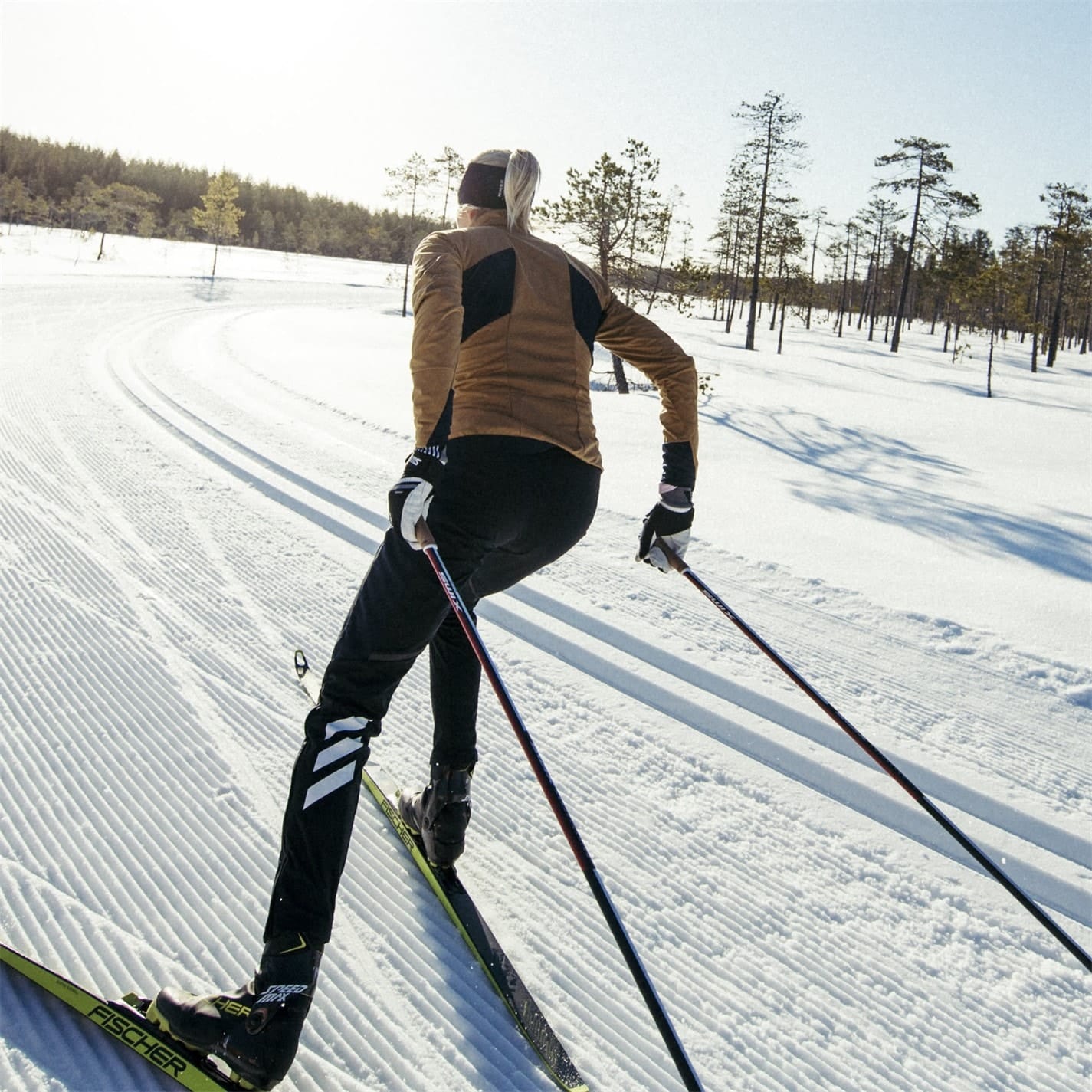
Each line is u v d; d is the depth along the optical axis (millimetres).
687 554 5375
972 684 3852
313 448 7035
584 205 17016
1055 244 47625
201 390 9648
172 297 28453
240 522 5004
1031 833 2729
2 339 12359
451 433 1719
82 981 1729
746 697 3441
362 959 1887
